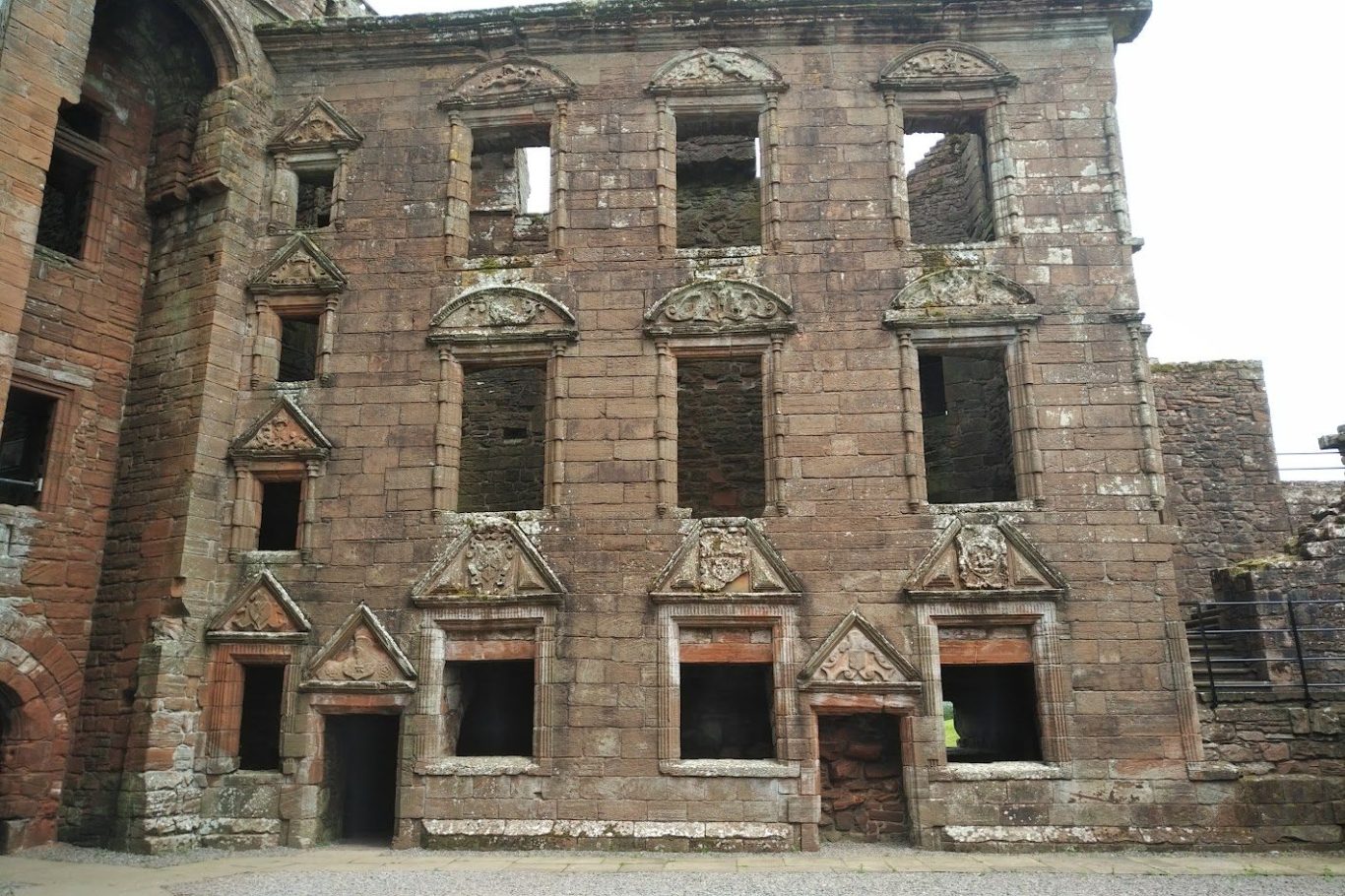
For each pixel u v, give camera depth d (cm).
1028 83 1900
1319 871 1370
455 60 2016
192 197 1933
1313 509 2519
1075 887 1270
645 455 1772
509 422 2272
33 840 1636
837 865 1443
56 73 1577
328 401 1852
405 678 1702
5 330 1461
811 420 1762
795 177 1881
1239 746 1597
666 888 1277
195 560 1739
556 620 1706
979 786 1598
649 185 1905
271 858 1563
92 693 1733
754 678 1912
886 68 1917
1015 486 1816
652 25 1959
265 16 2033
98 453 1828
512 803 1647
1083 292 1789
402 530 1780
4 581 1659
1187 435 2519
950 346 1792
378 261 1914
